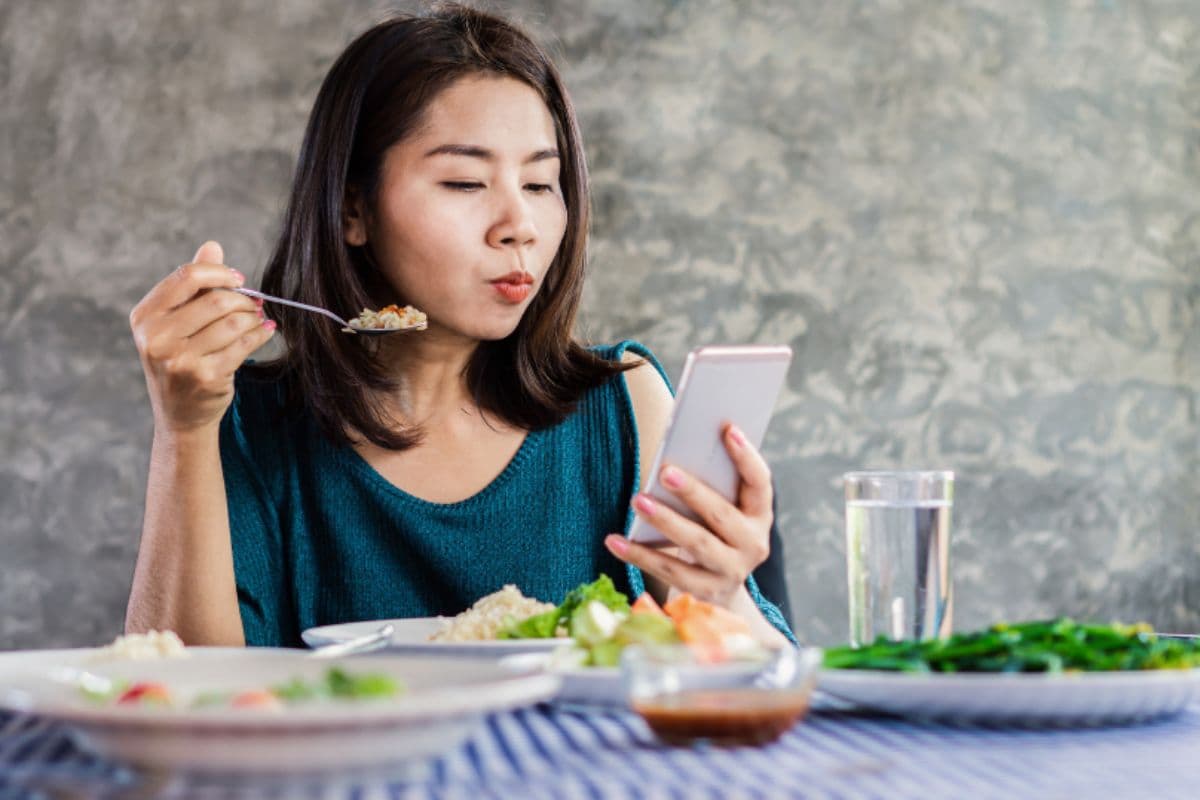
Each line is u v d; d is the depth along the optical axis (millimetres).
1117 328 4402
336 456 1800
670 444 1227
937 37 4309
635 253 4121
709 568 1286
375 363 1774
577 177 1816
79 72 3994
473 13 1766
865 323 4227
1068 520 4332
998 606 4266
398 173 1687
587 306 4078
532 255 1696
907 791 690
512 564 1811
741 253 4176
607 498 1876
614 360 1922
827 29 4254
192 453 1490
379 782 719
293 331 1816
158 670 940
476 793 689
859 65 4262
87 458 3959
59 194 3980
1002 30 4352
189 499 1505
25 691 896
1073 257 4375
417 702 691
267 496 1787
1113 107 4426
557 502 1845
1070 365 4363
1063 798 674
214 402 1454
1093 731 888
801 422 4172
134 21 4008
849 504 1104
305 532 1797
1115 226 4414
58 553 3936
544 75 1764
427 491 1813
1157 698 876
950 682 862
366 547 1794
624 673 834
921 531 1076
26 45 3992
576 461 1872
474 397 1845
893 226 4258
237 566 1737
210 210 4004
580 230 1826
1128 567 4375
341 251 1756
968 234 4305
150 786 687
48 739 853
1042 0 4379
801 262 4203
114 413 3971
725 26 4203
